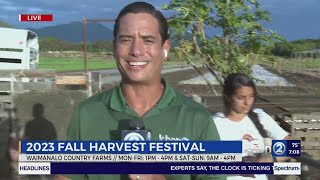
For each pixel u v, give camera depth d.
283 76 29.00
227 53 5.71
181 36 5.79
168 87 1.77
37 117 9.34
